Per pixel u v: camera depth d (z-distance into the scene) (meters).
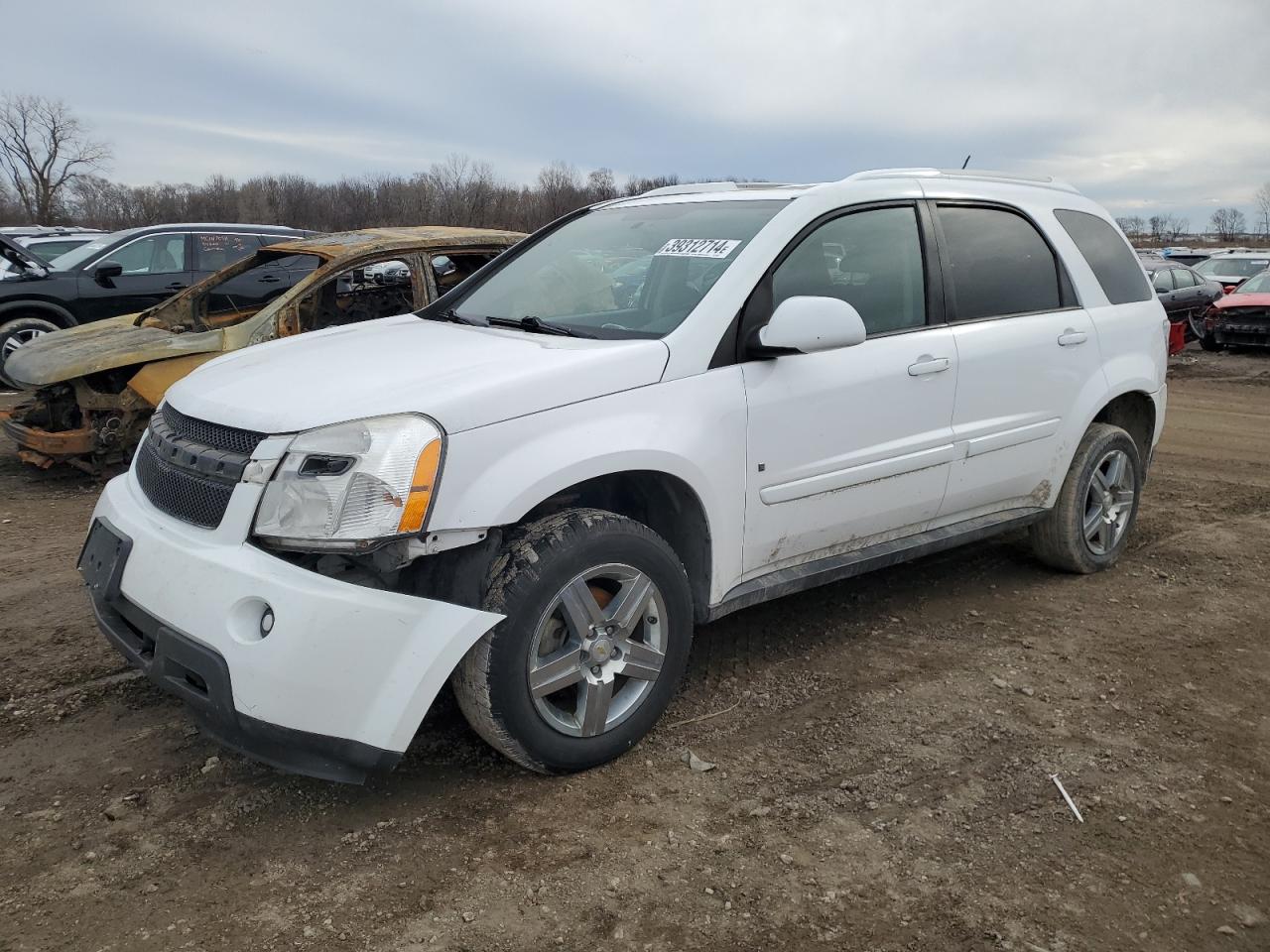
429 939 2.35
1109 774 3.13
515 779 3.04
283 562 2.62
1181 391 13.09
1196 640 4.23
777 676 3.80
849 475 3.68
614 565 3.01
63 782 3.03
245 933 2.37
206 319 7.32
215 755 3.18
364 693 2.59
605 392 3.04
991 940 2.38
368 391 2.84
